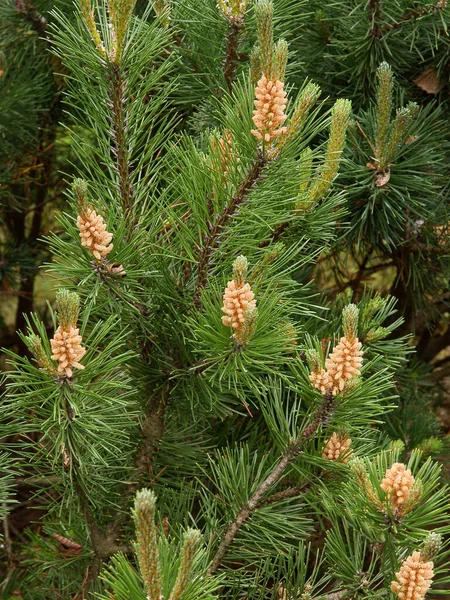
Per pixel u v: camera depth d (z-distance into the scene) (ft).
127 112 2.70
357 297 4.25
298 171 2.68
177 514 3.00
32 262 4.53
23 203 4.64
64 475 2.72
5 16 3.81
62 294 2.43
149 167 2.79
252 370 2.89
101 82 2.64
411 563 2.38
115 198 2.79
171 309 2.79
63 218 2.66
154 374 2.92
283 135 2.57
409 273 3.86
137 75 2.65
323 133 3.68
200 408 3.01
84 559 3.12
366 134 3.58
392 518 2.46
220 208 2.67
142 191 2.76
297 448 2.74
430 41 3.61
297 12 3.73
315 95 2.63
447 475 3.79
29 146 4.19
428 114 3.85
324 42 3.76
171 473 3.15
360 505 2.50
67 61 2.69
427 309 4.09
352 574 2.70
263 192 2.64
